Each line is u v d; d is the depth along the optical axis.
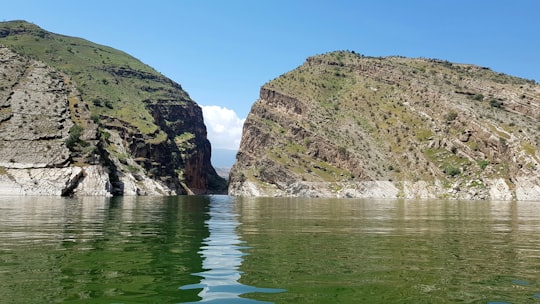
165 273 13.26
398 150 169.25
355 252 17.80
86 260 15.15
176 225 29.16
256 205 71.50
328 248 18.83
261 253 17.30
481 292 11.44
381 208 63.25
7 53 137.50
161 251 17.47
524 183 131.50
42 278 12.23
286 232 25.50
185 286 11.70
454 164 152.25
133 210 45.78
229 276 12.97
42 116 110.81
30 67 135.50
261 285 11.89
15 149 95.38
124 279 12.36
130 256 16.12
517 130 148.38
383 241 21.48
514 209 63.94
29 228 24.95
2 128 101.19
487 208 66.94
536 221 37.31
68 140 102.38
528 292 11.48
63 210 42.16
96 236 21.81
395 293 11.20
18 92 118.50
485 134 151.75
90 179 95.69
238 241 20.92
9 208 43.72
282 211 51.59
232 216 40.28
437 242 21.34
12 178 87.94
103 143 122.94
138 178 133.25
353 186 158.38
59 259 15.22
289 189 166.88
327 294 11.02
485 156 149.75
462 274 13.59
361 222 34.16
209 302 10.20
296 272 13.64
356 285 11.98
